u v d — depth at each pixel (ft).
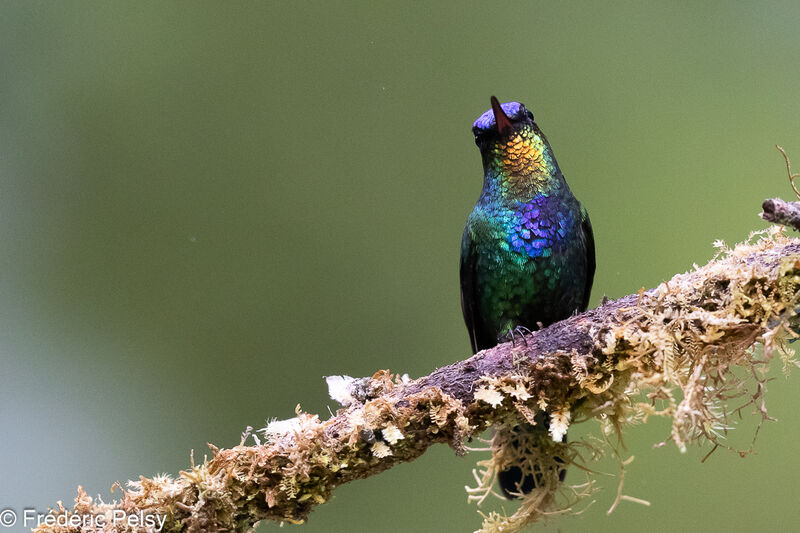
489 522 19.07
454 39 43.37
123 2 42.45
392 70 43.01
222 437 36.91
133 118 41.14
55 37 41.68
